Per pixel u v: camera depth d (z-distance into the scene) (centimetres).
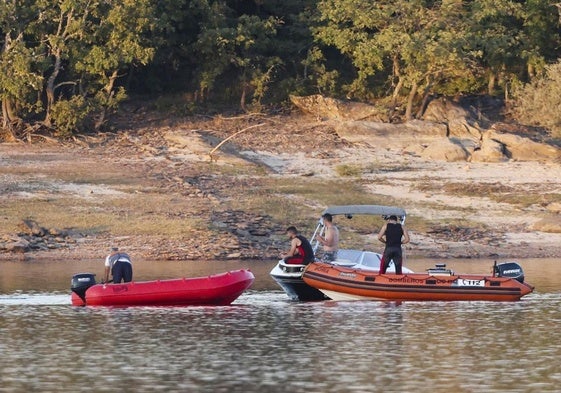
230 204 12800
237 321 6694
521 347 5703
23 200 12544
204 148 15200
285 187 13762
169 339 5978
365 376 4944
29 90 15288
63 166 14150
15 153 14712
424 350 5612
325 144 15850
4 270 9625
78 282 7438
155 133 16100
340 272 7775
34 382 4831
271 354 5503
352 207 8331
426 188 14050
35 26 15512
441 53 15975
